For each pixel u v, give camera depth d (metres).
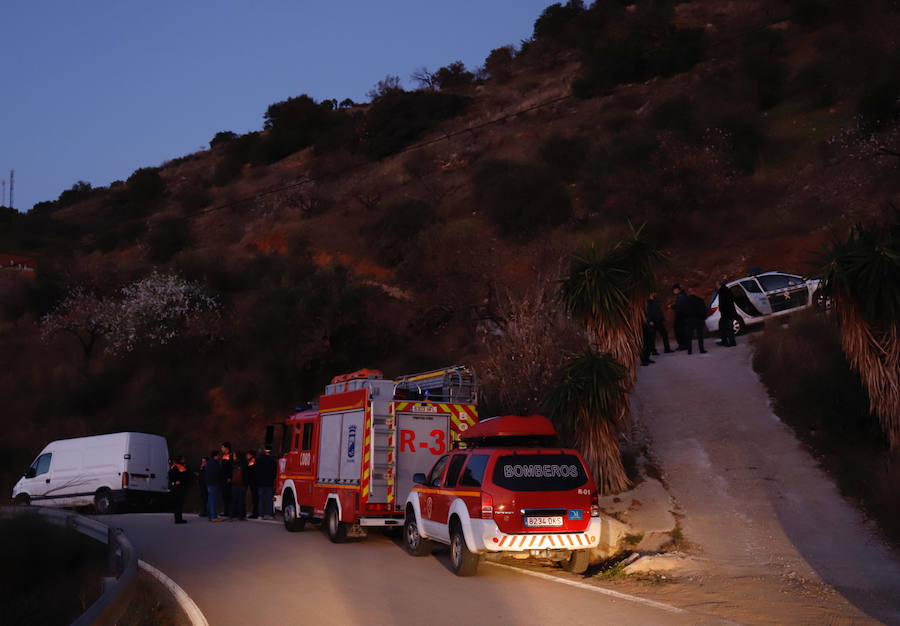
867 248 10.81
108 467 20.89
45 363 35.44
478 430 10.41
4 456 28.42
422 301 29.97
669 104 44.59
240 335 31.31
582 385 12.55
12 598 9.12
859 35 43.91
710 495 12.20
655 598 7.96
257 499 19.00
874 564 9.26
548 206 37.94
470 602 7.75
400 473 12.21
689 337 20.20
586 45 69.75
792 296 21.53
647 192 33.81
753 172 36.94
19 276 44.91
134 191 83.00
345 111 90.06
